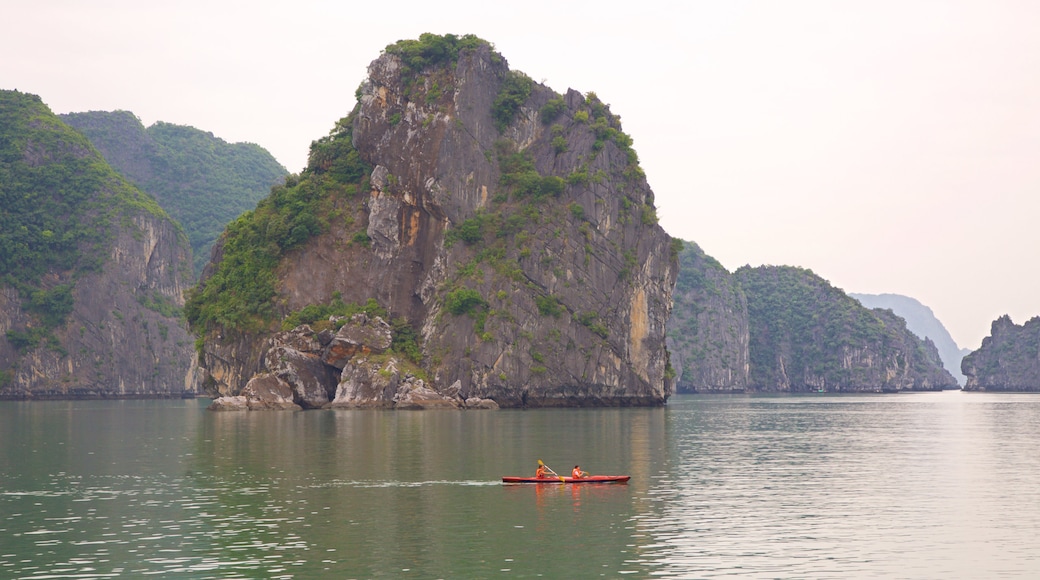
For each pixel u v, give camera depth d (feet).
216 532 146.61
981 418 474.90
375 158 556.92
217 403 481.05
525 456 242.58
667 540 142.10
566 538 142.82
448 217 540.11
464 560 130.41
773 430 361.51
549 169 558.97
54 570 125.80
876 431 362.53
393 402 484.33
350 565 127.85
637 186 568.00
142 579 121.70
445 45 557.74
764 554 134.00
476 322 515.09
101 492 182.39
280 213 558.15
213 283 559.79
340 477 201.46
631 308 554.05
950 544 140.15
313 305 530.27
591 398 536.83
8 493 181.78
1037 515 162.20
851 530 149.38
